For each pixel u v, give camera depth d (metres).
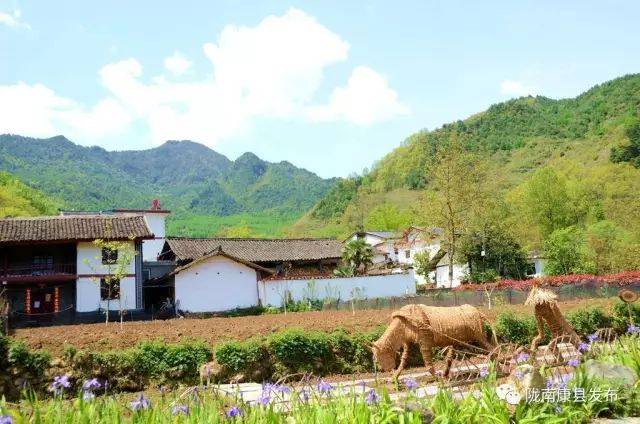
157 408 8.59
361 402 8.70
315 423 8.34
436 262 61.84
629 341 13.30
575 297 36.69
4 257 39.56
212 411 8.46
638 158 97.69
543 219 71.81
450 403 9.02
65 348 17.78
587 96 159.12
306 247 52.19
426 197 56.53
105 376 17.58
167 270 48.88
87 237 38.88
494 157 140.25
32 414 8.43
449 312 14.62
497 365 13.45
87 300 39.44
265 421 8.22
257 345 18.61
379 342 14.41
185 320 30.75
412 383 10.35
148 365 17.91
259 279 44.50
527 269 57.97
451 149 55.06
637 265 50.72
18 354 16.95
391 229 100.69
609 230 56.72
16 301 39.72
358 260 50.38
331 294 45.22
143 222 42.03
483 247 55.41
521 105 167.00
